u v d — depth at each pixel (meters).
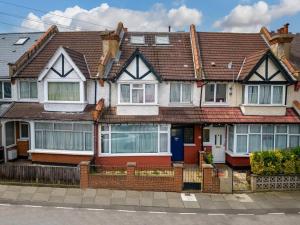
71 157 20.30
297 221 13.57
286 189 17.00
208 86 21.53
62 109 20.72
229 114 20.81
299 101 21.53
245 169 20.62
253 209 14.73
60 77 20.52
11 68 21.70
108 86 21.02
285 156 16.98
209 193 16.53
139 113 20.34
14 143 22.59
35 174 16.88
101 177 16.56
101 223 12.91
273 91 20.86
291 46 25.48
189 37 25.12
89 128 20.20
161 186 16.56
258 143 20.83
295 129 20.88
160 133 20.22
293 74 21.22
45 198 15.31
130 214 13.91
